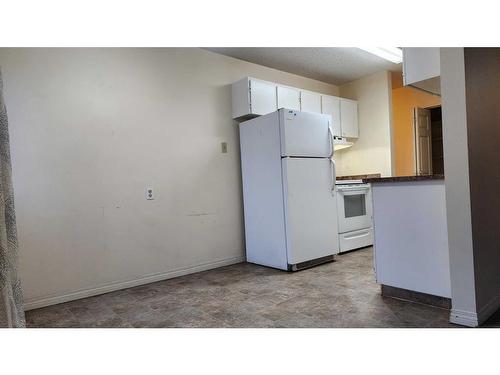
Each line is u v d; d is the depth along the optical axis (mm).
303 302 2332
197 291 2721
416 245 2152
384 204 2312
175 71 3334
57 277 2600
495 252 2082
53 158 2615
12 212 1523
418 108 4719
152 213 3125
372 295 2398
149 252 3094
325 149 3555
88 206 2770
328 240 3510
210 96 3598
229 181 3721
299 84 4551
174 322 2086
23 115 2494
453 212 1852
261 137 3467
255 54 3742
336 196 3711
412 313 2025
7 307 1352
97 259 2797
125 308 2398
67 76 2697
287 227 3211
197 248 3426
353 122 4742
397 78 4859
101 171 2844
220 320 2080
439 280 2049
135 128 3047
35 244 2518
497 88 2209
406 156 5336
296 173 3262
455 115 1823
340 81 4871
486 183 2010
